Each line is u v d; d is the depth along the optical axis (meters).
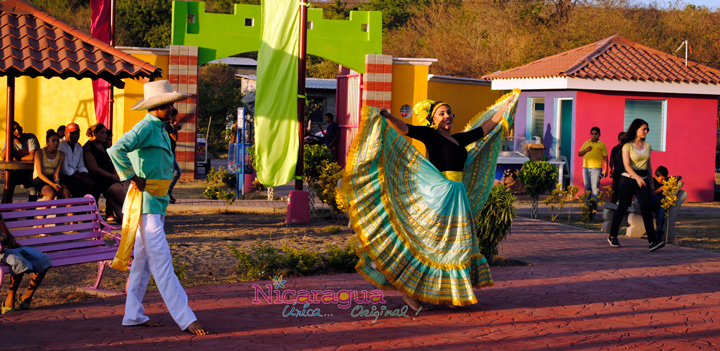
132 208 5.27
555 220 13.80
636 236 11.23
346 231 11.27
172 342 5.07
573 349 5.13
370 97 18.83
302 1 11.77
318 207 14.20
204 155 22.36
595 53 18.17
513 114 6.55
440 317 5.96
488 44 38.41
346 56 18.92
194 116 18.33
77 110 19.06
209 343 5.07
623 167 10.09
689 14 35.78
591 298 6.74
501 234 8.31
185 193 16.05
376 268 6.00
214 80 39.69
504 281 7.48
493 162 6.54
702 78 17.66
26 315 5.77
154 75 9.56
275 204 14.12
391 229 5.91
